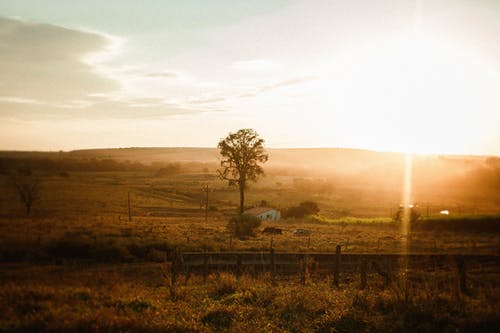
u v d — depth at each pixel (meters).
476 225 56.03
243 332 9.36
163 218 69.50
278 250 34.19
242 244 37.91
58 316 9.70
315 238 45.59
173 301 12.38
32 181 115.50
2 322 9.48
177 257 18.59
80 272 23.67
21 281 19.47
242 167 71.62
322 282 16.08
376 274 17.22
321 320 10.30
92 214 71.75
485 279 17.11
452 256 19.56
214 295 13.33
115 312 10.37
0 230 42.12
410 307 10.65
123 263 27.89
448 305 10.97
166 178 196.00
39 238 33.91
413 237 47.59
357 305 11.43
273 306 11.40
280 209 85.88
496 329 9.50
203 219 70.50
